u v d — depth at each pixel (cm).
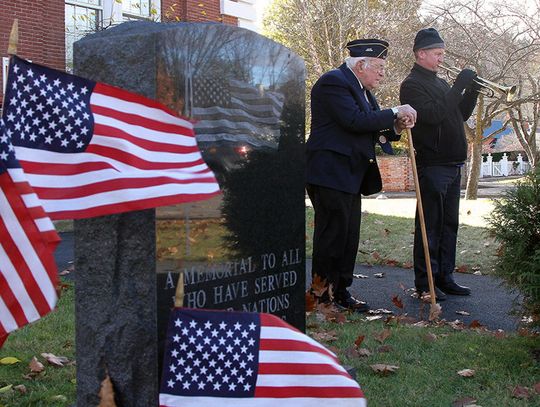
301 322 430
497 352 482
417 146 649
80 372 337
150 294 323
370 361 471
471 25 1925
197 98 348
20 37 1307
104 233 327
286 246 414
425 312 614
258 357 297
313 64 2330
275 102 402
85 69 335
